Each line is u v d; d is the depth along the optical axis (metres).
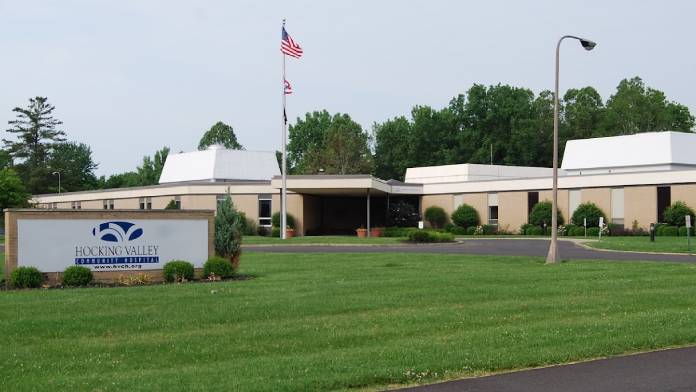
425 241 45.16
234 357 10.70
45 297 16.77
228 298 16.31
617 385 9.04
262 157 74.12
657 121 98.19
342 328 12.68
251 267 25.34
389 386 9.15
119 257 20.89
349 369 9.67
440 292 17.11
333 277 21.00
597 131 99.38
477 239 51.75
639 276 20.58
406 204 63.44
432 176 75.62
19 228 19.80
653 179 52.25
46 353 10.87
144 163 119.62
